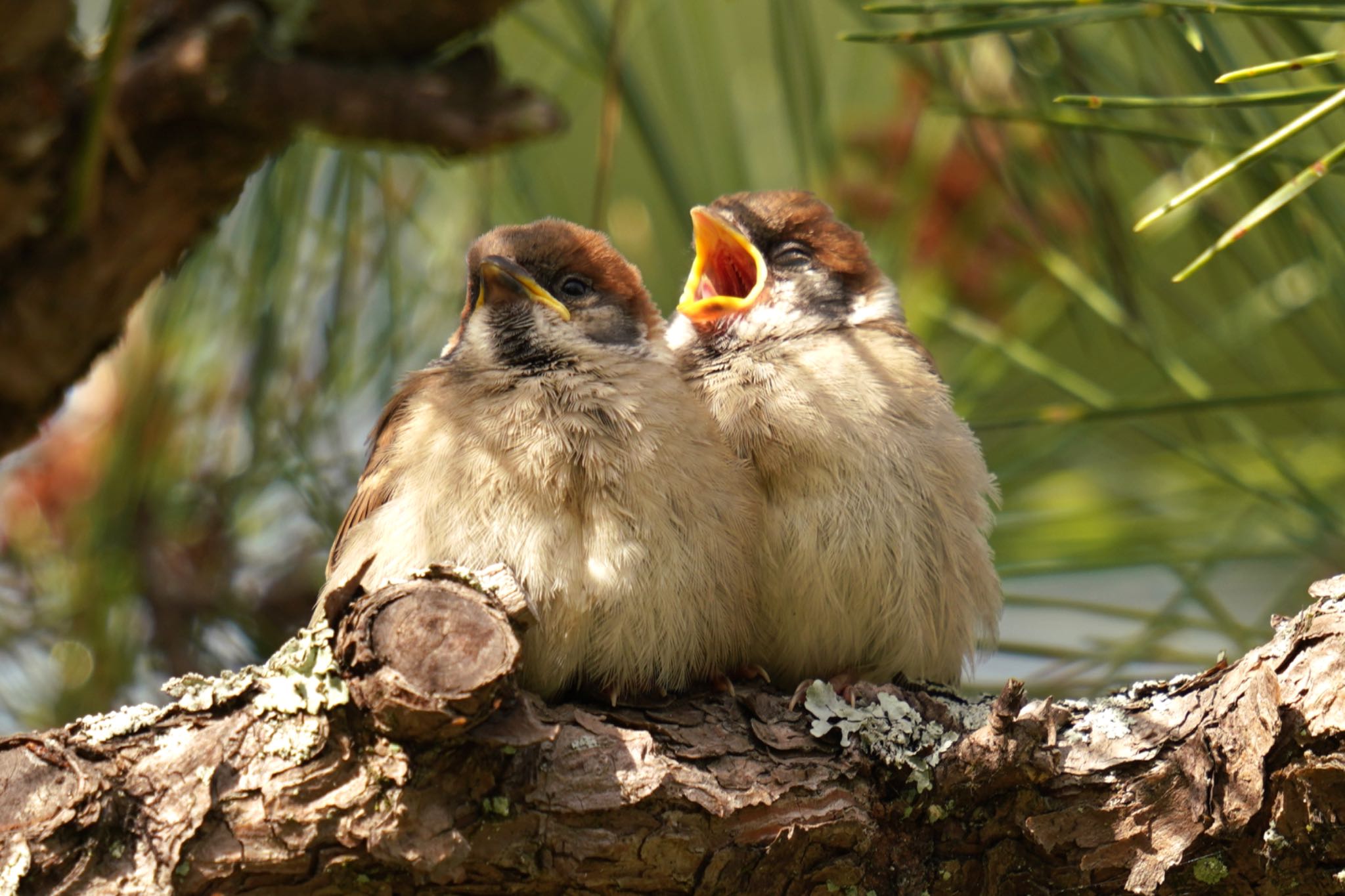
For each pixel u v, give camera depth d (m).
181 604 8.41
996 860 6.09
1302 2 5.05
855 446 7.68
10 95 3.34
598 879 5.81
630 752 5.89
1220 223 7.30
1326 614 5.69
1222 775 5.77
